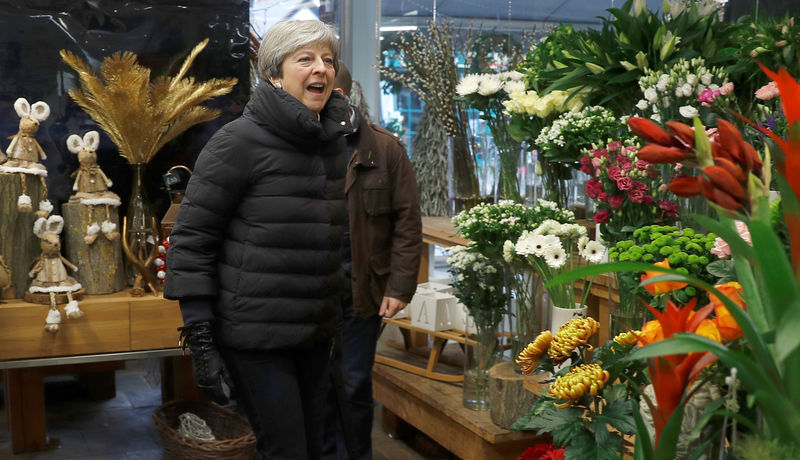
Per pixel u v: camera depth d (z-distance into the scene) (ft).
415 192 10.77
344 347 10.74
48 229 12.00
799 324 2.74
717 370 3.89
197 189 7.75
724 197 3.13
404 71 16.78
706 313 3.59
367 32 17.48
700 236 5.68
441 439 11.62
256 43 15.39
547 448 5.77
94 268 12.44
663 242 5.75
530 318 9.20
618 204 7.55
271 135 7.79
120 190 13.42
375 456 12.82
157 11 13.37
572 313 8.57
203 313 7.82
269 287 7.79
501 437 10.11
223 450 11.23
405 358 13.38
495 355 10.85
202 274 7.76
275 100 7.68
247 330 7.80
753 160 3.23
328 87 8.13
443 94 13.06
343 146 8.39
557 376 5.12
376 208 10.57
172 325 12.37
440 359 13.29
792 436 2.98
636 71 9.37
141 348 12.27
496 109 11.46
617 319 7.19
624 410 4.70
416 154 16.48
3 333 11.64
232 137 7.75
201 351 7.80
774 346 3.08
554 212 9.20
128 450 13.03
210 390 7.85
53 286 11.85
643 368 4.64
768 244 2.84
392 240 10.84
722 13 10.25
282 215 7.79
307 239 7.89
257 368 7.96
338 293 8.30
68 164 13.07
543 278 8.61
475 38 14.85
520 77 11.16
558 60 10.26
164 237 12.71
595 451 4.61
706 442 3.70
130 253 12.43
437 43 13.41
